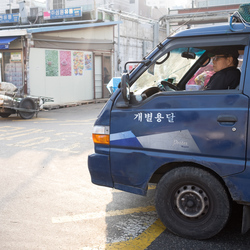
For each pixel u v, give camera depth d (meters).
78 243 3.35
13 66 16.14
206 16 18.95
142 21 24.36
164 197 3.45
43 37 16.31
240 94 3.09
